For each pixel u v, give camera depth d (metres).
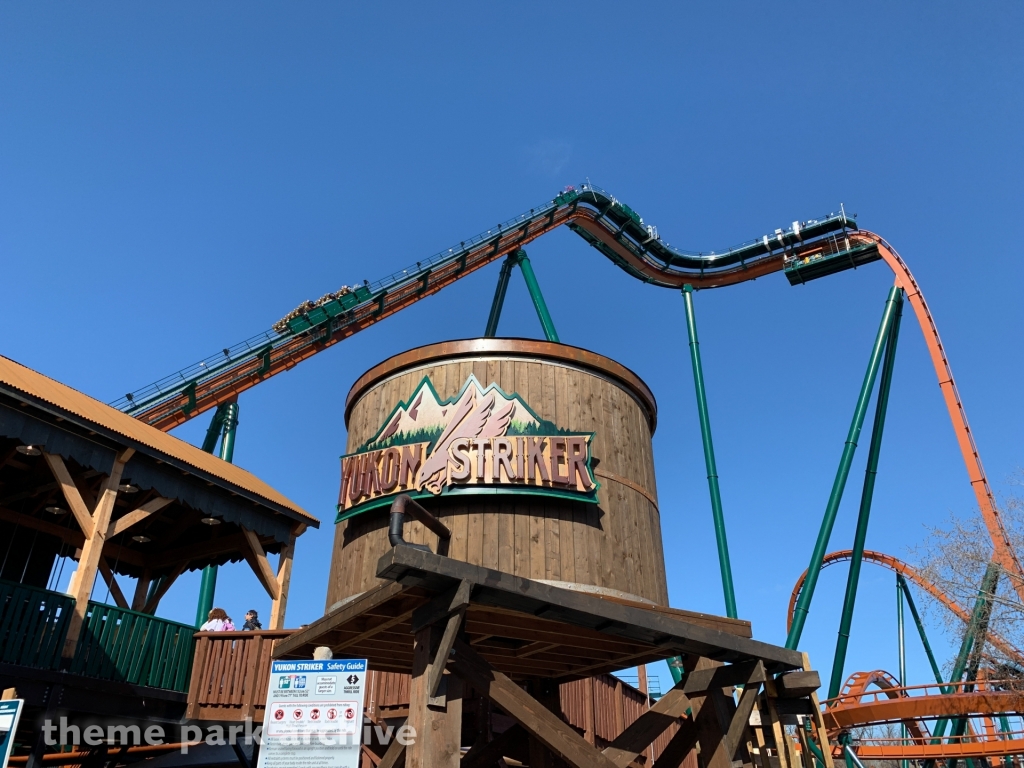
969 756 23.75
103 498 11.87
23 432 10.96
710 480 28.59
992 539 26.56
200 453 15.30
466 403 11.46
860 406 28.19
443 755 5.73
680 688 8.00
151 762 14.52
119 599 16.16
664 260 42.12
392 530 6.50
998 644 25.11
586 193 39.25
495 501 10.85
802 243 38.44
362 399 13.02
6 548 14.57
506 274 35.56
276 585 14.72
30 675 10.42
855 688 34.97
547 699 9.93
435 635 6.16
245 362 25.98
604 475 11.59
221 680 12.88
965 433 29.77
